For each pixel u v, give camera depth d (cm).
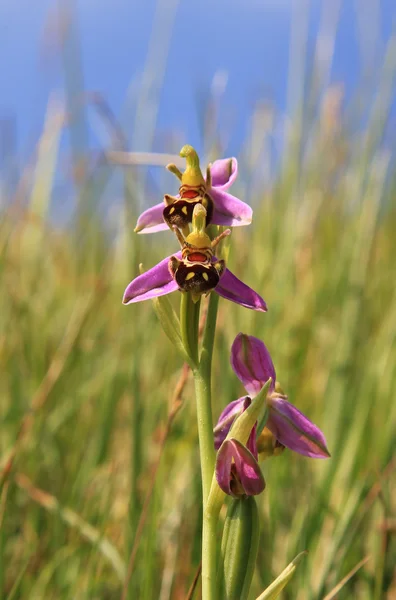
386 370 44
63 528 39
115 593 39
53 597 38
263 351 30
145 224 30
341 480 41
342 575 38
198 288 28
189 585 37
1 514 37
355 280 46
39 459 43
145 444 43
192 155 30
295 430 30
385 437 41
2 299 49
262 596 28
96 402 46
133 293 29
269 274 47
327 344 48
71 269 58
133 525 37
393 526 37
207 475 29
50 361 47
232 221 30
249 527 28
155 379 46
